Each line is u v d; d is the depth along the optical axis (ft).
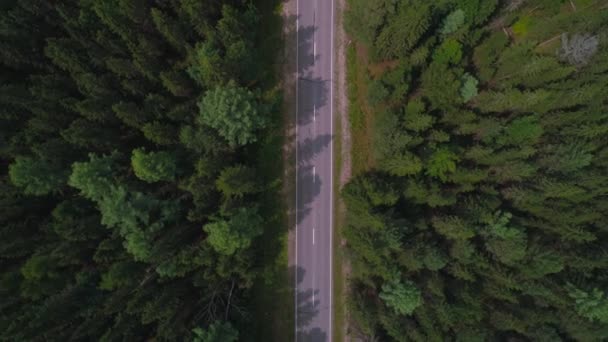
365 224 131.44
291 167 152.87
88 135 118.42
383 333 138.31
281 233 153.38
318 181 153.69
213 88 126.72
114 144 125.29
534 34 143.23
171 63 133.39
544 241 139.54
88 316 122.31
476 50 137.08
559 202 135.64
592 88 127.13
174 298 123.75
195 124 130.62
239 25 129.29
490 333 134.00
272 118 151.43
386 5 120.78
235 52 123.34
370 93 137.18
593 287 135.54
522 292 137.28
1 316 117.91
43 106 121.60
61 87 124.98
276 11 150.61
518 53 131.23
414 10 118.21
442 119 134.10
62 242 120.37
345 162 153.28
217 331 124.06
